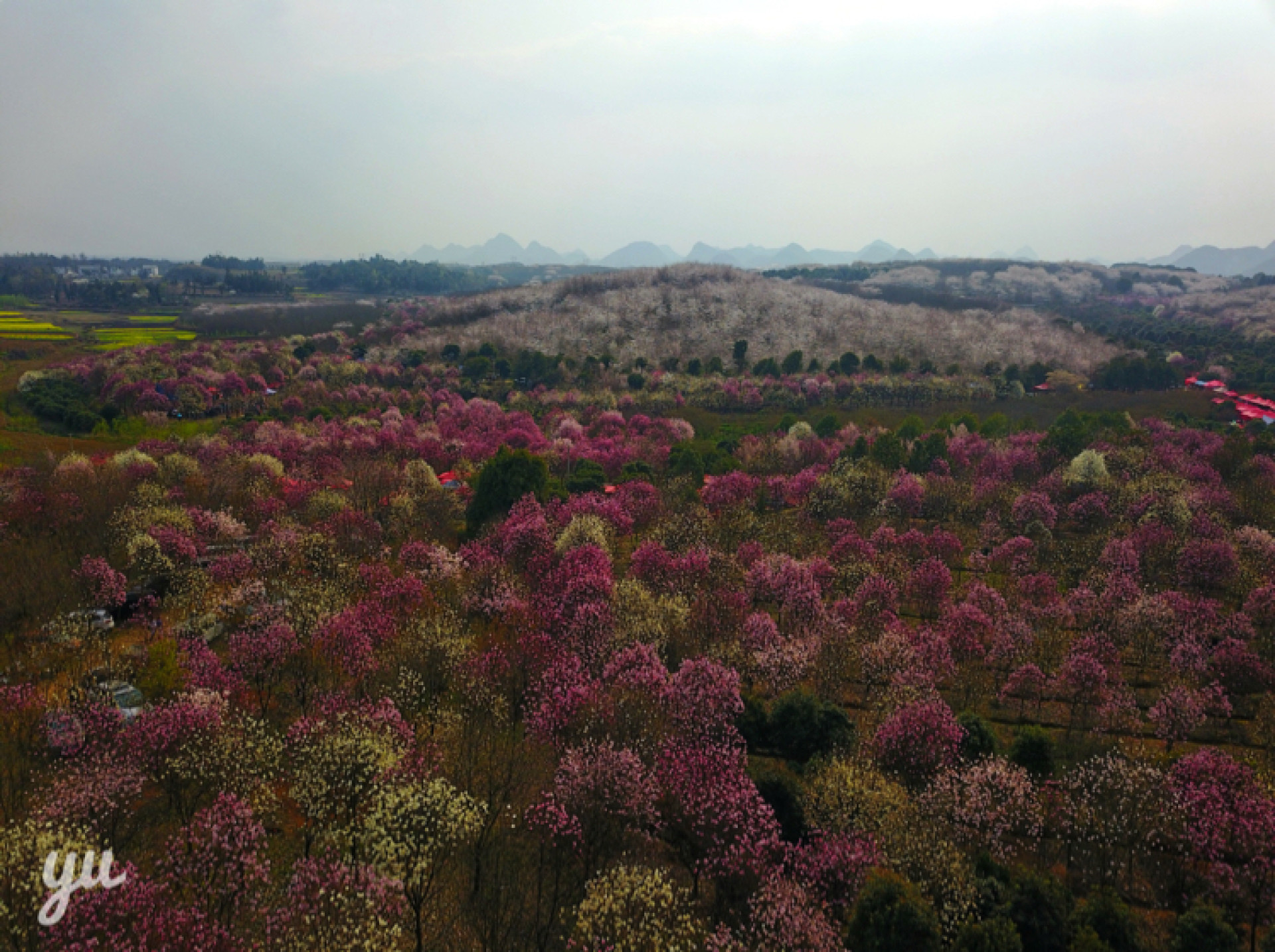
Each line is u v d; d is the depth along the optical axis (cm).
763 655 4116
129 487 6384
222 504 6481
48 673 3891
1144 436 8262
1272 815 2834
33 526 5584
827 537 6381
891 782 3212
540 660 3828
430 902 2667
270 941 2264
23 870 2214
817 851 2789
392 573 5147
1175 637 4475
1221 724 4044
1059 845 3108
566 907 2706
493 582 4856
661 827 2911
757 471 8475
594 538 5453
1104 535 5981
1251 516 6394
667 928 2344
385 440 8669
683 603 4644
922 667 4075
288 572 5091
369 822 2516
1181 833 2958
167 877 2497
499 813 3047
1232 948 2455
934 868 2664
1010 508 6675
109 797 2741
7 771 3058
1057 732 3981
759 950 2350
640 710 3450
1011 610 4931
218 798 2711
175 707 3075
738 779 2916
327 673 3972
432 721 3519
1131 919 2567
